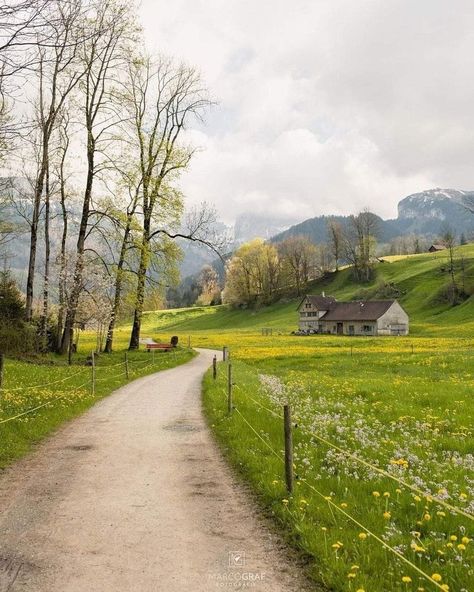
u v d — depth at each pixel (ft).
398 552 19.30
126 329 539.70
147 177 139.74
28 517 25.71
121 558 21.03
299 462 33.32
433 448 38.50
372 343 230.07
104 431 47.32
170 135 151.12
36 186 121.19
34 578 19.27
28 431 44.06
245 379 87.10
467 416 50.75
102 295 159.94
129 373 100.48
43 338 125.29
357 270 574.15
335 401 63.26
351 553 20.47
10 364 90.63
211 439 44.09
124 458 37.60
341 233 610.24
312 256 629.10
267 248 582.76
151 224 146.51
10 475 33.14
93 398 66.49
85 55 103.30
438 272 505.25
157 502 28.02
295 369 124.67
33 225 112.47
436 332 319.47
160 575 19.53
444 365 111.14
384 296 485.97
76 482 31.68
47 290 126.82
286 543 22.48
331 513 24.02
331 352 174.29
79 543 22.54
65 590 18.35
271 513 26.07
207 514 26.17
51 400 59.06
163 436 45.24
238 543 22.54
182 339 324.80
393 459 32.81
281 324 471.62
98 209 122.62
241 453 36.86
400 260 618.03
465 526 22.66
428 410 54.85
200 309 636.07
